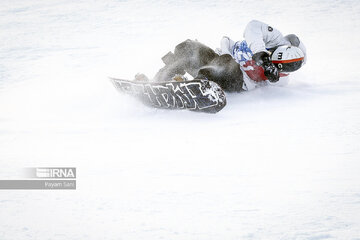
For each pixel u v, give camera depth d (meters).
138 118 25.73
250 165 16.14
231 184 14.23
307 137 19.62
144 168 16.36
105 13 85.69
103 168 16.58
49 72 43.97
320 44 55.78
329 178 14.27
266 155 17.25
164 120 24.91
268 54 26.70
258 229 10.95
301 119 23.08
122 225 11.55
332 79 33.75
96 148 19.67
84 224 11.70
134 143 20.27
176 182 14.66
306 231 10.66
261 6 89.31
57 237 10.99
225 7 89.31
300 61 27.02
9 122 26.30
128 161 17.41
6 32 68.00
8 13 86.25
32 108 30.06
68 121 25.95
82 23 76.12
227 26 71.44
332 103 26.41
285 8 86.50
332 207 11.94
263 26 27.38
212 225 11.32
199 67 28.55
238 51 28.17
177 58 28.77
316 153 17.16
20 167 17.05
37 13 85.94
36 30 69.75
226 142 19.58
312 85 31.47
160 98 26.53
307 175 14.70
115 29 70.69
